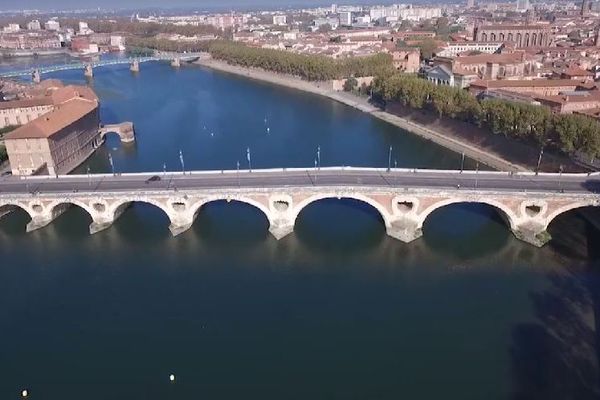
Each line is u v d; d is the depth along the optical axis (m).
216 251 128.75
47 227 140.25
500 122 187.62
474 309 105.12
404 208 130.62
